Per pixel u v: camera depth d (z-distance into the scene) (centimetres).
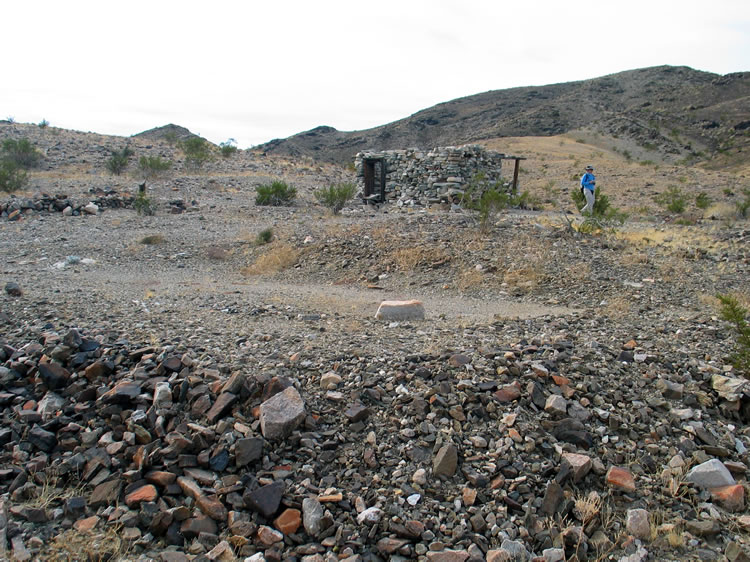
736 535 354
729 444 439
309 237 1288
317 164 4441
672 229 1602
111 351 511
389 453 404
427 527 346
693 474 398
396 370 502
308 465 391
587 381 492
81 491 369
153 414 427
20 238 1348
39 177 2533
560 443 419
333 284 1016
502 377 485
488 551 327
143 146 3953
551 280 961
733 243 1262
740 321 563
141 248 1277
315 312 758
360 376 493
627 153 8069
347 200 2292
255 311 736
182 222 1680
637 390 494
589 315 749
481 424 433
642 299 855
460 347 563
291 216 1859
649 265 1044
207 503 353
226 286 972
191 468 383
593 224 1332
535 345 566
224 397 436
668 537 347
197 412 430
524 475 385
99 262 1152
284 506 355
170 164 3066
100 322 616
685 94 12250
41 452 403
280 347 561
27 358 500
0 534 325
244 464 385
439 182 2105
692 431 445
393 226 1345
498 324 679
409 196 2203
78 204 1800
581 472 389
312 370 501
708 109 10850
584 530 350
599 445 423
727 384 495
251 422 425
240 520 345
